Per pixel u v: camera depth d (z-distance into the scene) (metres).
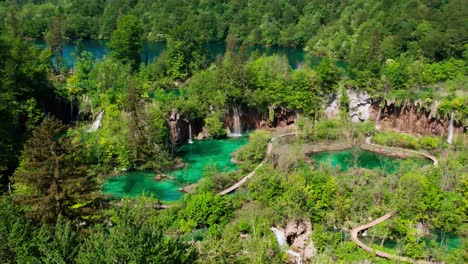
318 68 98.38
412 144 85.38
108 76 91.62
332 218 55.47
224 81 94.31
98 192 50.56
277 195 58.03
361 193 59.53
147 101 87.38
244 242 45.31
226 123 94.88
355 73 100.12
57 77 99.19
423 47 119.25
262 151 77.62
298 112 97.25
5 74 73.56
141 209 43.66
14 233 31.16
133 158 75.75
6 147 62.25
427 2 148.75
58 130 42.28
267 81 97.19
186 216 54.62
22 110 77.94
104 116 82.44
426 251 49.88
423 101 93.12
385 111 98.06
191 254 33.50
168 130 84.25
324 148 84.56
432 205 55.69
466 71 104.62
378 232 54.22
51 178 40.97
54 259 29.33
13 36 95.44
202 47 130.25
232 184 67.12
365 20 160.50
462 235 54.22
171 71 116.44
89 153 71.62
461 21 120.56
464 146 80.00
